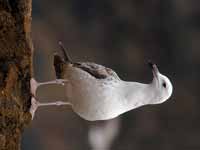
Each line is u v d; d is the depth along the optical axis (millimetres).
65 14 23000
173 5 23328
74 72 7129
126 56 22984
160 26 23391
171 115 22453
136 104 7484
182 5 23375
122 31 23312
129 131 22031
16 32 6793
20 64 6773
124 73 22812
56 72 7309
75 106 7312
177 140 22375
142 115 22359
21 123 6793
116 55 22969
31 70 6949
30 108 6961
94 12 23344
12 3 6793
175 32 23312
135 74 22797
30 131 19844
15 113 6660
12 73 6652
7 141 6629
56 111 20422
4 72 6594
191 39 23250
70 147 20453
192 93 22781
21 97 6801
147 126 22203
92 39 23016
